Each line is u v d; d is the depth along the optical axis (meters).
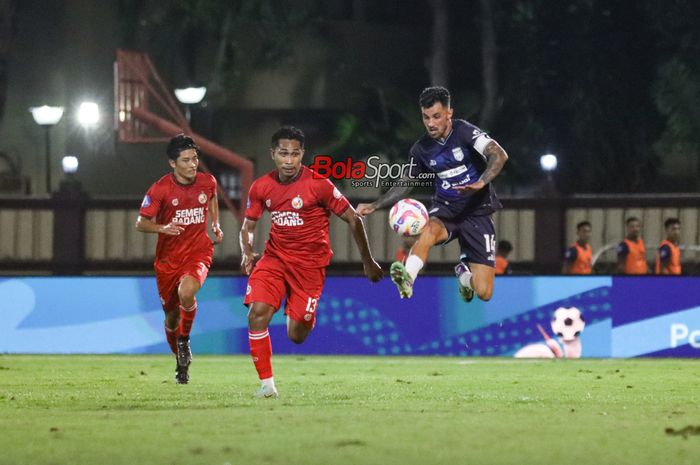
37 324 55.81
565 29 85.25
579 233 59.47
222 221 71.75
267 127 90.81
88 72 89.56
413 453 20.73
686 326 54.69
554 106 86.12
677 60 81.62
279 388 35.44
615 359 53.94
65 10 89.56
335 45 91.06
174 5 88.19
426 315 55.19
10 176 88.50
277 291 31.38
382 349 55.31
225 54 88.12
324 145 90.81
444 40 88.69
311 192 30.95
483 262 33.78
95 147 88.44
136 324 55.62
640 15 84.88
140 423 25.19
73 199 68.25
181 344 37.06
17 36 89.25
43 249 70.88
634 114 85.69
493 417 26.47
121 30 88.75
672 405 30.42
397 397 32.16
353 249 68.62
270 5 87.81
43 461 19.95
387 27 92.00
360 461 19.84
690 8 81.06
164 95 85.81
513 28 85.75
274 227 31.38
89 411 28.02
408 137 85.75
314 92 90.81
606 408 29.20
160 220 36.34
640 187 86.38
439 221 33.41
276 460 19.94
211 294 55.62
